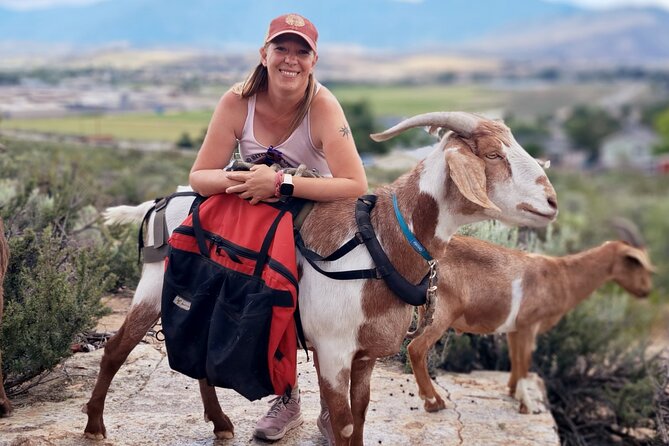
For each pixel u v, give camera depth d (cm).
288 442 490
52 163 1006
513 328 660
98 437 457
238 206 417
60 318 525
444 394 647
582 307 887
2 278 488
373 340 409
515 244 798
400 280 402
